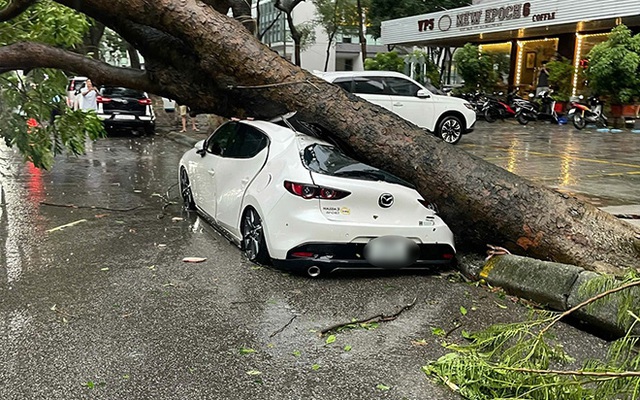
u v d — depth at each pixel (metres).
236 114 6.60
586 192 8.94
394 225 5.10
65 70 6.50
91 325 4.09
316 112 5.72
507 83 24.77
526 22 20.05
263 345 3.85
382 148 5.61
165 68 6.39
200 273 5.24
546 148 14.25
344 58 43.88
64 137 8.18
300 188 4.95
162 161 12.95
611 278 3.84
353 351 3.80
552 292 4.55
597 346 3.99
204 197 6.99
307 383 3.38
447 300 4.80
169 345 3.80
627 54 17.70
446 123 14.85
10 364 3.50
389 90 14.38
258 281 5.07
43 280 4.99
